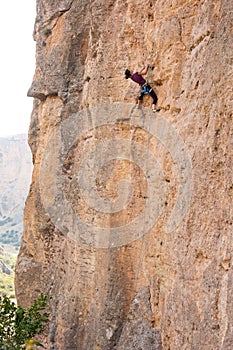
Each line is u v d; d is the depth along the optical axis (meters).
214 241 8.08
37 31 21.73
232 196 7.64
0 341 11.41
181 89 11.01
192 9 11.12
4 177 129.88
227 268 7.50
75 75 19.53
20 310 12.09
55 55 20.28
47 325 18.14
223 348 7.07
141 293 12.09
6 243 106.94
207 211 8.52
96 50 16.81
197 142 9.41
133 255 13.36
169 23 11.82
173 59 11.45
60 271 18.75
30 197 21.94
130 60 14.45
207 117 9.08
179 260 9.50
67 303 16.73
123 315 13.27
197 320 8.26
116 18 15.59
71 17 19.92
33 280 21.47
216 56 8.76
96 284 14.74
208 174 8.62
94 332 14.41
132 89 13.94
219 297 7.61
